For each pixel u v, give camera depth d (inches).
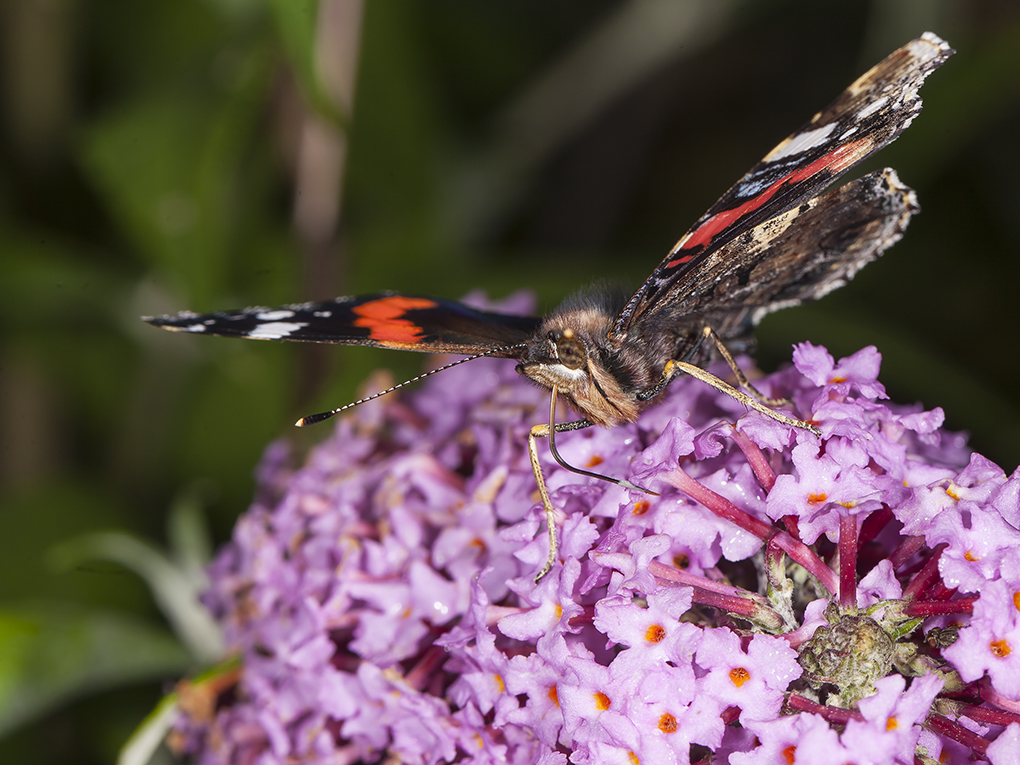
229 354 13.1
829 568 9.7
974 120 13.9
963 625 9.6
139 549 11.8
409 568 10.3
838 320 12.2
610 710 9.6
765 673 9.5
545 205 17.0
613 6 17.2
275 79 12.2
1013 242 15.3
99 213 14.7
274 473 11.6
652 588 9.7
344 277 12.9
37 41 14.0
